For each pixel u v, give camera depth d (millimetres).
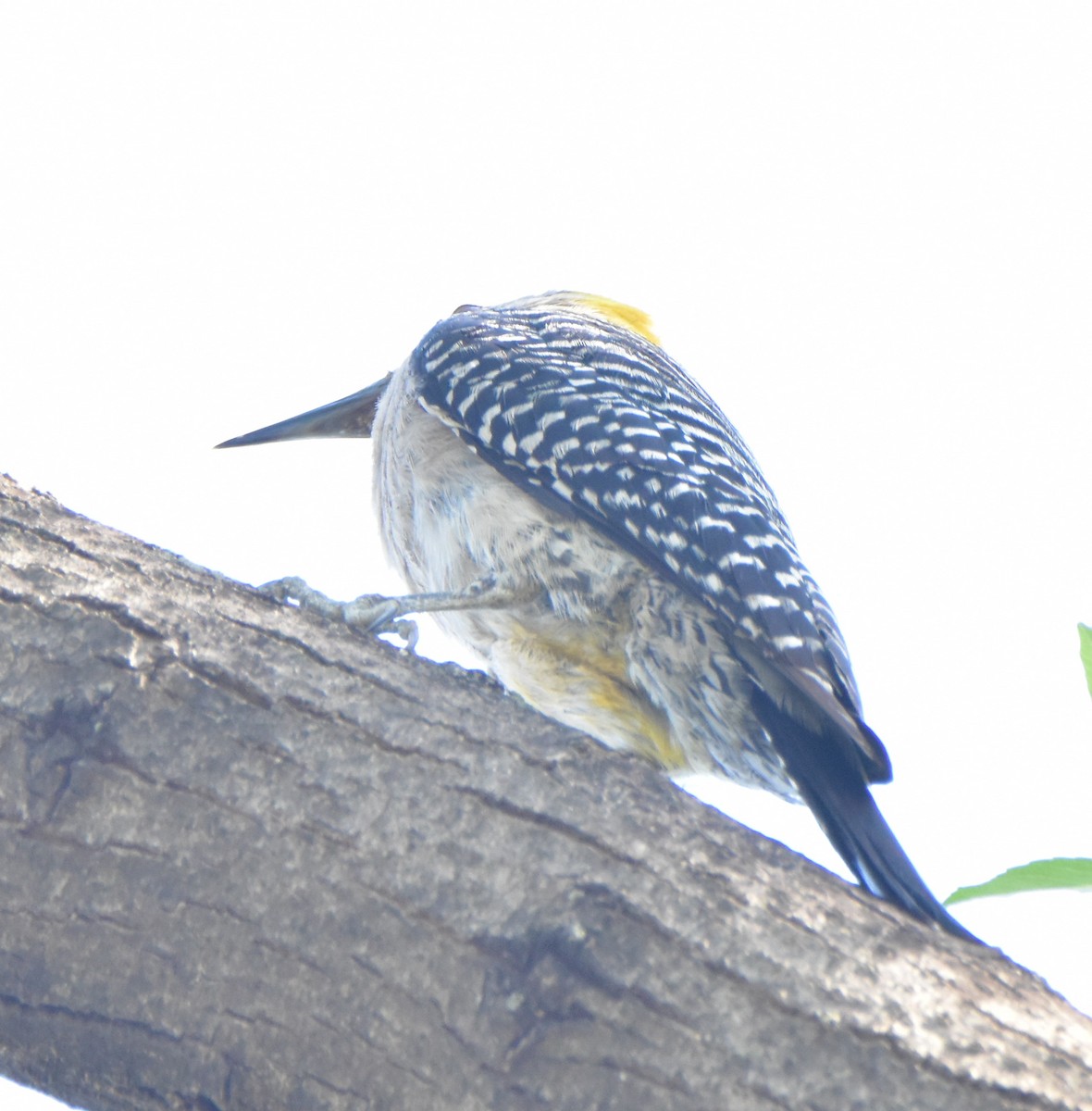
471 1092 5316
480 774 5914
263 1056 5465
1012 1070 5258
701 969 5418
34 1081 5707
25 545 6320
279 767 5816
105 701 5844
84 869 5633
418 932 5527
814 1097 5191
